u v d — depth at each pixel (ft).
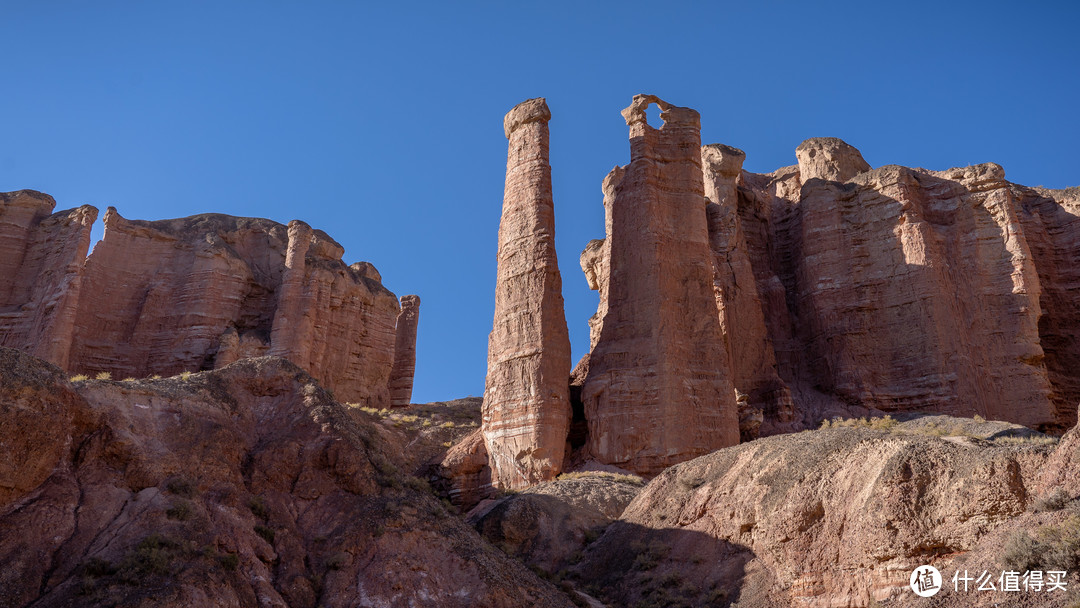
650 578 90.74
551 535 110.52
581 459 150.10
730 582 84.17
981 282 190.60
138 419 87.76
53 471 78.33
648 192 166.20
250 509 83.87
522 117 167.22
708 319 157.69
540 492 124.77
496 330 156.25
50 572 69.46
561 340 150.41
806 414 182.09
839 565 76.54
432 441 175.63
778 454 92.12
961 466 73.46
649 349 153.07
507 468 144.56
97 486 78.38
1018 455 70.59
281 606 73.15
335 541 82.02
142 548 71.61
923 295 188.85
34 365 82.64
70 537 72.90
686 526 94.89
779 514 83.97
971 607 62.44
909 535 72.38
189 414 91.97
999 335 185.88
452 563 82.53
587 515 115.96
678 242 164.25
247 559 76.48
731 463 98.89
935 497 73.20
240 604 71.05
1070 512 62.54
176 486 80.89
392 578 78.02
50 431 79.25
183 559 72.23
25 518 72.74
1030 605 59.26
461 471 148.87
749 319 191.21
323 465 91.56
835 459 85.61
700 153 173.88
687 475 102.32
